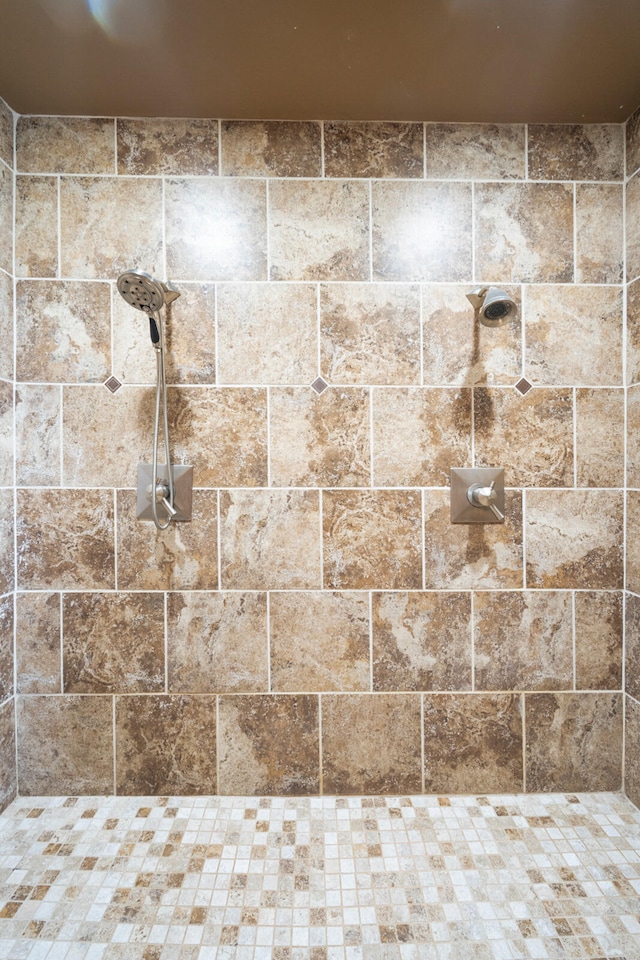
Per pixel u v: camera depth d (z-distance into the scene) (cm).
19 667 138
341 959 94
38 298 136
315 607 139
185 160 136
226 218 137
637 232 134
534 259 139
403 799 137
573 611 140
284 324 137
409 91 126
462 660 139
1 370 131
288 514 138
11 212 135
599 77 122
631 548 138
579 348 139
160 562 138
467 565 139
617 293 139
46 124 136
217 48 112
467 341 139
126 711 138
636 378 135
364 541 138
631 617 137
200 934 99
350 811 133
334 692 139
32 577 138
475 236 139
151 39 109
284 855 117
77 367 137
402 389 138
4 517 133
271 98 128
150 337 133
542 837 124
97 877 111
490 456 139
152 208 136
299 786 139
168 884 110
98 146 136
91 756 138
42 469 137
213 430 137
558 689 139
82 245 136
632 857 118
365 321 138
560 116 136
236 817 130
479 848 120
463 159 139
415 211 138
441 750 139
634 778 136
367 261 138
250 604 138
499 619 139
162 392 129
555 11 104
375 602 139
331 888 109
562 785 140
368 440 138
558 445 140
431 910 104
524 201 139
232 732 138
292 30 107
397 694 139
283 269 137
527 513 139
